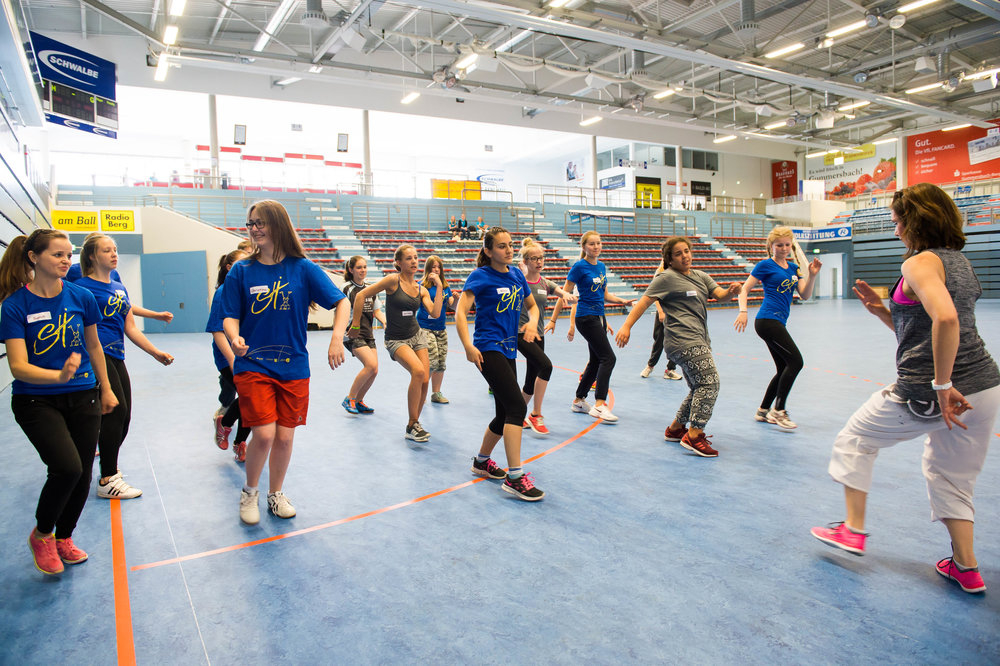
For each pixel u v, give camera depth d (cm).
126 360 996
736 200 3525
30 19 1686
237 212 2006
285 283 293
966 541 225
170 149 2811
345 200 2203
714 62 1535
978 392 215
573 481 365
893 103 1988
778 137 2656
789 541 275
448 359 970
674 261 424
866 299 257
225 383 414
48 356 252
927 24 1798
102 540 287
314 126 2822
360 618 216
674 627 206
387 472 389
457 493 348
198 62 1634
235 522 308
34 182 1200
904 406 229
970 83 2231
